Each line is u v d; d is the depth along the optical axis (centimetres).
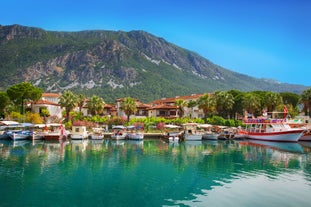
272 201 2586
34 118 9269
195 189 2934
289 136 7594
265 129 8475
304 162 4450
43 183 3089
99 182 3170
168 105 13750
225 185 3086
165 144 7175
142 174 3572
